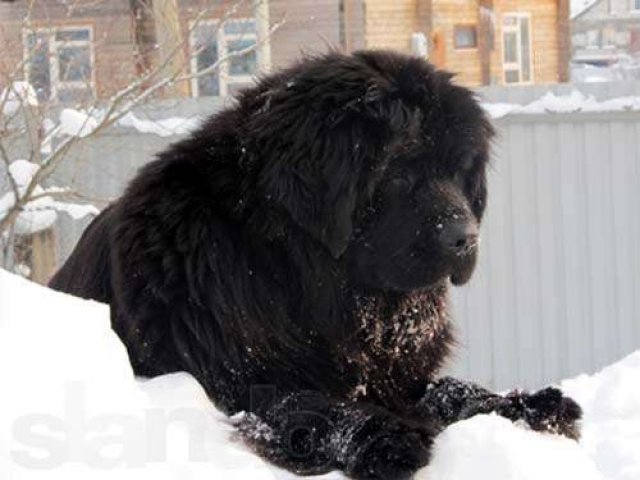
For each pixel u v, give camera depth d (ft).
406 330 7.85
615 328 15.49
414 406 7.91
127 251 7.67
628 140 15.19
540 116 15.12
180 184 7.71
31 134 13.12
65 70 15.55
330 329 7.61
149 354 7.52
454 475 6.62
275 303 7.54
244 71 18.98
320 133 7.46
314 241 7.54
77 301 6.50
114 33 17.71
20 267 13.33
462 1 29.94
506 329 15.57
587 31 43.65
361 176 7.52
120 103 13.25
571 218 15.34
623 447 7.61
